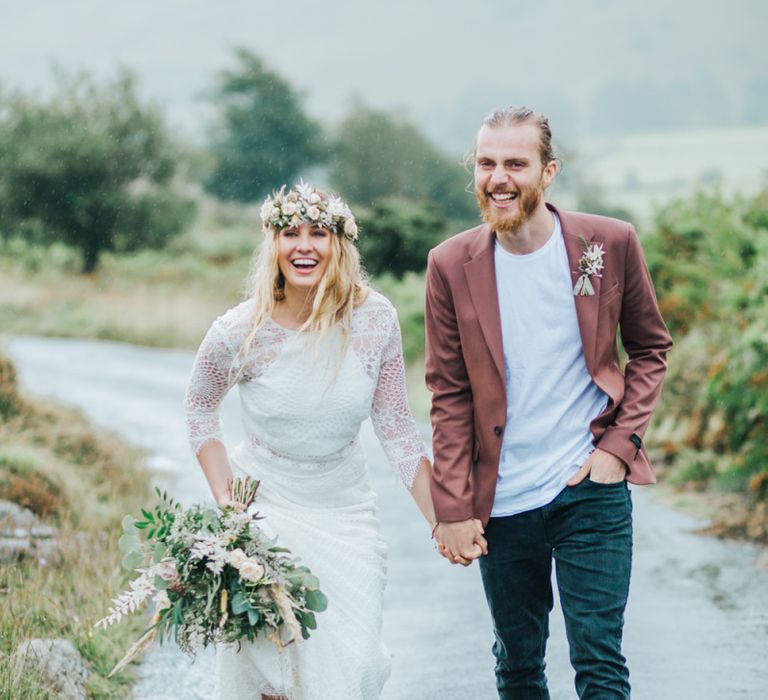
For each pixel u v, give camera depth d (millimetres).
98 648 5500
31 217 38156
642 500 9414
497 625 4348
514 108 4191
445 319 4309
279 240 4199
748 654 5602
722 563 7336
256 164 57125
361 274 4387
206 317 28031
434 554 7988
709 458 9969
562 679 5477
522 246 4203
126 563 4082
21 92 39062
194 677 5551
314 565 4211
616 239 4227
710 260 11875
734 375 9641
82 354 22469
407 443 4438
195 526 4031
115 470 10023
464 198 55906
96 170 38312
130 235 38531
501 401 4199
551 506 4160
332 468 4316
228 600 4023
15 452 8594
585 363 4191
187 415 4434
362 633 4199
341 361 4230
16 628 5289
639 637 5953
